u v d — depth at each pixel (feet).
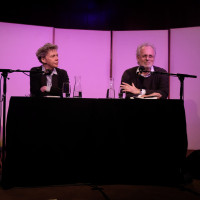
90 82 15.21
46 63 10.15
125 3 12.59
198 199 6.54
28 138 7.07
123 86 8.44
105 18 13.88
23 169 7.06
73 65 15.19
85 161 7.39
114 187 7.34
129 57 15.30
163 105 7.64
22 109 7.07
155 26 14.79
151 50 9.94
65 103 7.33
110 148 7.47
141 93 8.45
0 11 13.16
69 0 12.35
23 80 14.55
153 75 10.28
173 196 6.73
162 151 7.55
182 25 14.65
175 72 15.02
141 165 7.55
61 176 7.28
